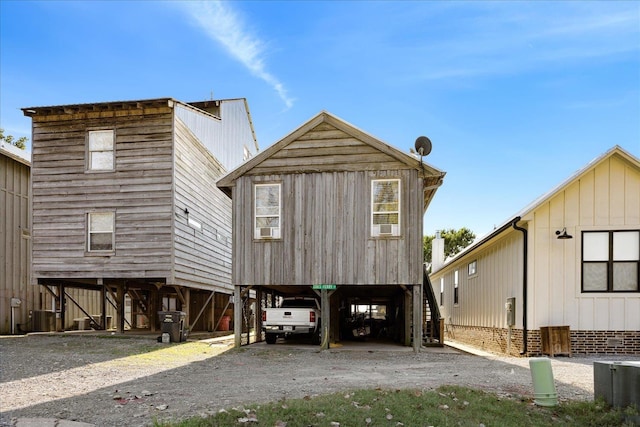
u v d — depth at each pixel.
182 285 17.72
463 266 21.83
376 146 14.53
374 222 14.38
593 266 13.24
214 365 11.02
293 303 17.25
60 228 17.19
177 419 6.01
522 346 13.46
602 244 13.30
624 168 13.41
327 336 14.27
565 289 13.20
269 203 14.91
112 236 17.03
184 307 18.48
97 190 17.19
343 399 6.80
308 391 7.68
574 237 13.31
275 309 15.76
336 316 17.73
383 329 23.48
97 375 9.55
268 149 14.97
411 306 16.19
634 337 12.96
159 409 6.56
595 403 6.84
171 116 17.12
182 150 18.00
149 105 17.00
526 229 13.54
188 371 10.09
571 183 13.34
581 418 6.40
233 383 8.55
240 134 26.89
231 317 25.31
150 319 21.47
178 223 17.33
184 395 7.49
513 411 6.54
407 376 9.26
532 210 13.31
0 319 19.70
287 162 14.92
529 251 13.35
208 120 21.48
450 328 24.66
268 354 13.12
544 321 13.11
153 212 16.88
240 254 14.84
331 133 14.84
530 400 7.14
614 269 13.18
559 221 13.38
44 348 13.87
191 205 18.88
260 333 17.59
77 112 17.41
